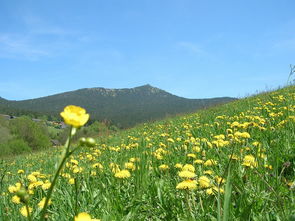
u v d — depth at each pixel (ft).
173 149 19.92
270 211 8.98
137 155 16.92
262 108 30.17
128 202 11.85
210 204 9.85
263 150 14.46
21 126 194.90
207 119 38.19
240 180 10.82
